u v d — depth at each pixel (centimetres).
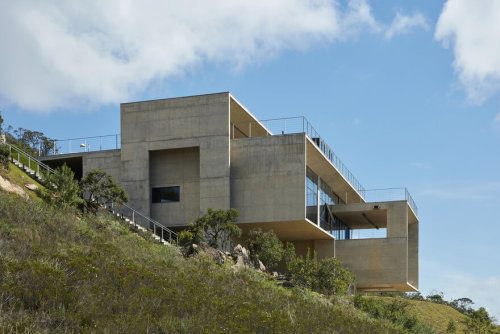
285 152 3706
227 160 3709
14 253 1578
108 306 1351
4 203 2194
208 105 3806
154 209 3884
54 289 1327
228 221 3322
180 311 1481
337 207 4816
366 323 2225
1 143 3438
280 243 3638
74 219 2459
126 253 2156
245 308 1748
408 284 4622
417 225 5519
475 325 3653
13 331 1091
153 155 3947
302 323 1733
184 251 2719
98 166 4072
